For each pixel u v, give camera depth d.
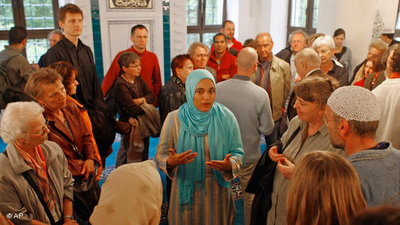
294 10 7.54
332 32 5.93
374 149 1.32
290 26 7.69
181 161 1.92
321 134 1.72
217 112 2.12
